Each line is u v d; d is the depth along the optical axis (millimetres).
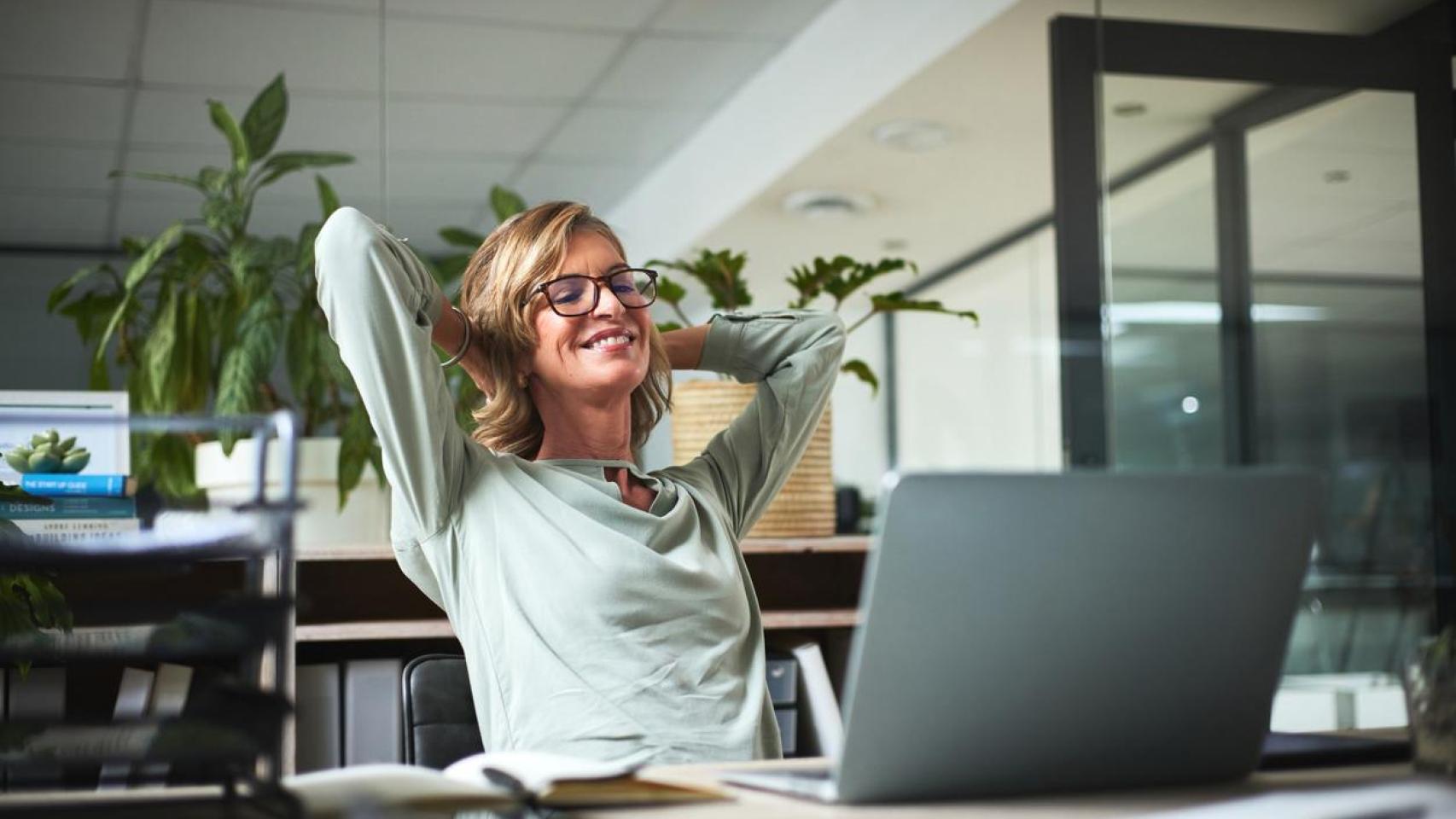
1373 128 3180
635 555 1386
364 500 2508
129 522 1948
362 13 4105
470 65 4594
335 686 2047
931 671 770
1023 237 6078
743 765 963
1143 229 3100
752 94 4969
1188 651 828
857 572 2551
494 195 3176
